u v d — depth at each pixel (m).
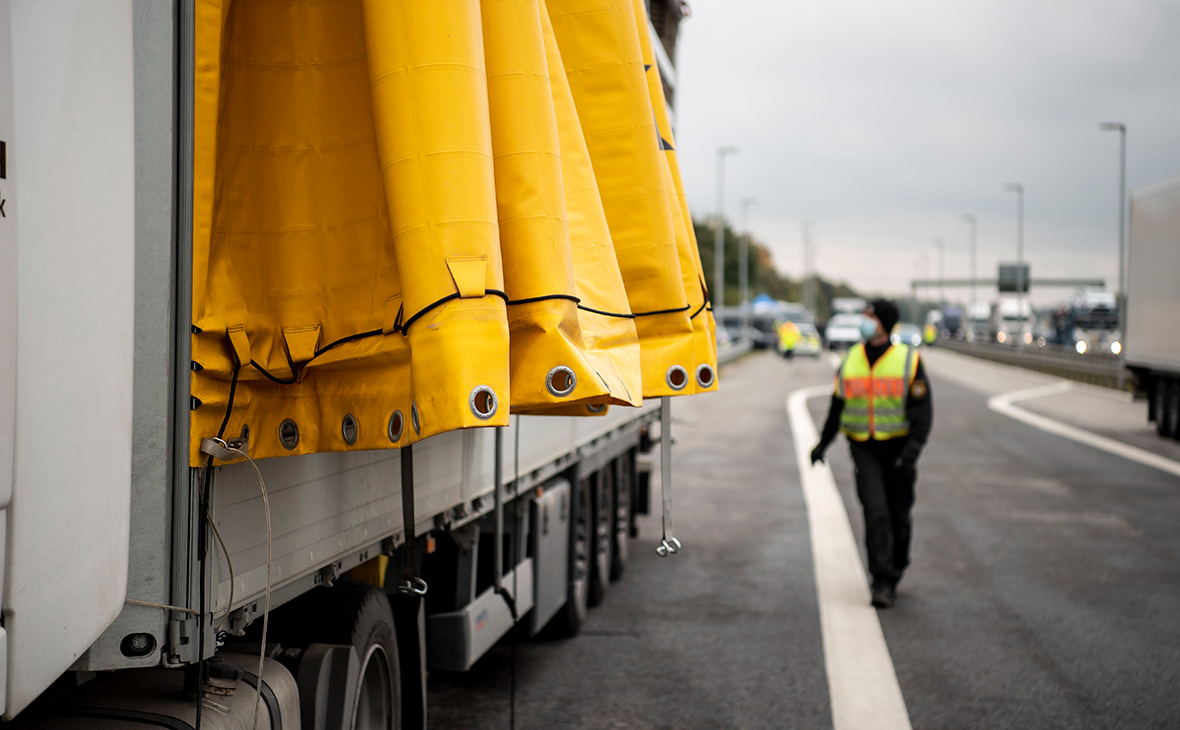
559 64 2.84
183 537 2.37
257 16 2.57
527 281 2.47
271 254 2.57
